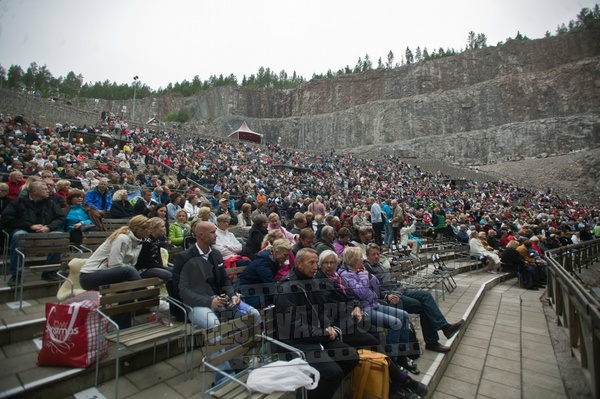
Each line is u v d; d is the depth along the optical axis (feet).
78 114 107.65
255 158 132.16
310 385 9.63
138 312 15.98
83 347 10.74
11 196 21.34
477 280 34.12
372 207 38.81
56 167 41.45
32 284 15.61
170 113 340.59
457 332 18.51
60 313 10.81
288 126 330.13
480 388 13.87
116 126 95.61
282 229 24.64
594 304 12.25
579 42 271.49
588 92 245.45
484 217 65.16
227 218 21.15
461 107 276.62
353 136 301.63
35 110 95.35
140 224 14.92
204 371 9.76
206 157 102.73
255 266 14.78
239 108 339.77
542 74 266.16
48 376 10.05
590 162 177.27
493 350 17.83
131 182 45.80
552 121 236.22
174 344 13.44
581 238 56.44
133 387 11.00
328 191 92.32
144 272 15.96
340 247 21.07
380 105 299.17
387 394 11.05
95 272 13.42
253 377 9.48
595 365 12.18
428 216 60.85
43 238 16.17
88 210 21.40
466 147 252.83
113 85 387.96
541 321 22.71
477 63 300.81
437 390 13.67
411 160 205.67
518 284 35.96
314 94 349.00
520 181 181.98
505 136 244.83
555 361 16.35
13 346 11.93
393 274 19.89
